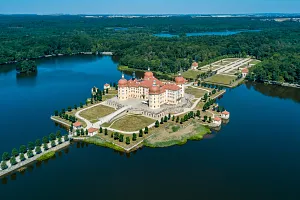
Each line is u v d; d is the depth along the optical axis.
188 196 166.88
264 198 166.38
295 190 173.38
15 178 185.62
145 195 167.38
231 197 166.75
